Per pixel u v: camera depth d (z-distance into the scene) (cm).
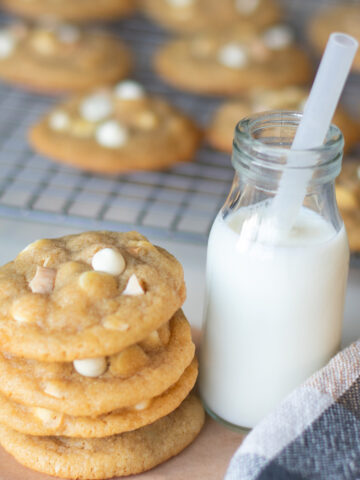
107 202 72
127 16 121
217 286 46
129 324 42
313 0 127
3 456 45
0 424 45
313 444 41
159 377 43
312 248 44
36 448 44
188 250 64
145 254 45
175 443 45
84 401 42
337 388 43
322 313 45
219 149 86
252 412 47
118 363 43
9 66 100
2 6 120
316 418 42
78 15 116
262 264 44
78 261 44
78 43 105
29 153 83
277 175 43
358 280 61
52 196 72
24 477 44
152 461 44
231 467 41
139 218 66
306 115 42
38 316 42
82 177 78
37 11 116
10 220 67
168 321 46
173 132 82
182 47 108
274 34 109
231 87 101
